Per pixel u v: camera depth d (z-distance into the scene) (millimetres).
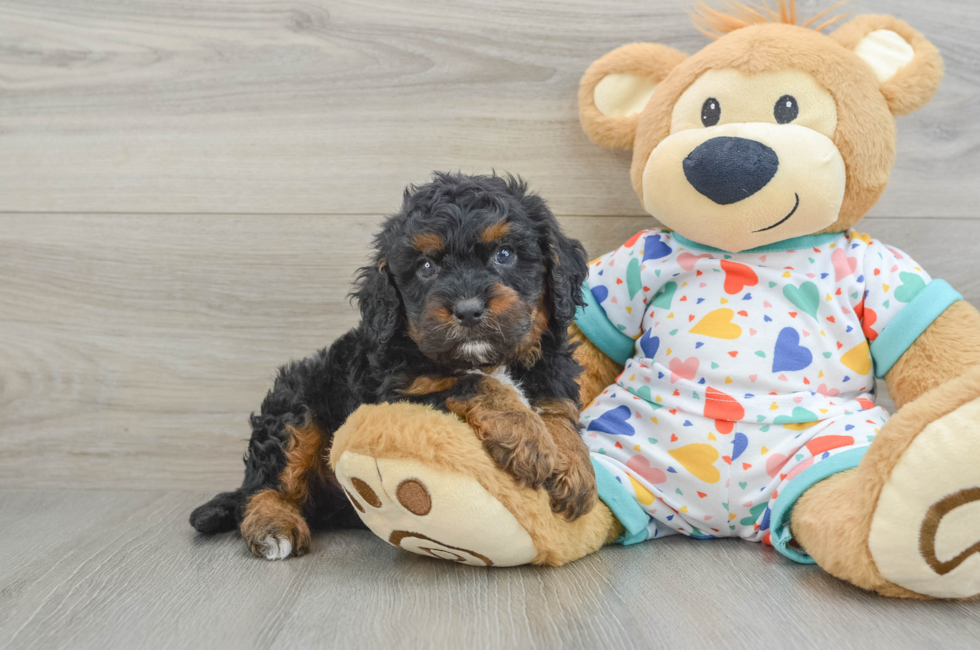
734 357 1869
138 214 2449
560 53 2387
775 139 1793
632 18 2371
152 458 2484
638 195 2131
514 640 1301
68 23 2422
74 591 1577
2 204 2461
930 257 2381
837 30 2000
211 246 2447
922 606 1451
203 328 2459
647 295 2059
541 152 2408
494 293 1588
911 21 2322
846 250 1977
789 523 1704
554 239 1780
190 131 2436
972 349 1787
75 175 2447
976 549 1370
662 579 1609
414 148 2416
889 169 1925
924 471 1368
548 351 1819
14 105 2441
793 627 1349
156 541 1939
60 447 2488
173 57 2420
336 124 2418
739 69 1869
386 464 1496
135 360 2469
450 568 1709
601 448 1938
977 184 2367
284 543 1790
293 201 2438
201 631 1368
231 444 2471
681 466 1855
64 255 2461
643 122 2047
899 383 1873
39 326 2471
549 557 1657
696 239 1952
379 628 1361
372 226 2432
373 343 1805
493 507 1528
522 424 1558
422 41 2395
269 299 2451
